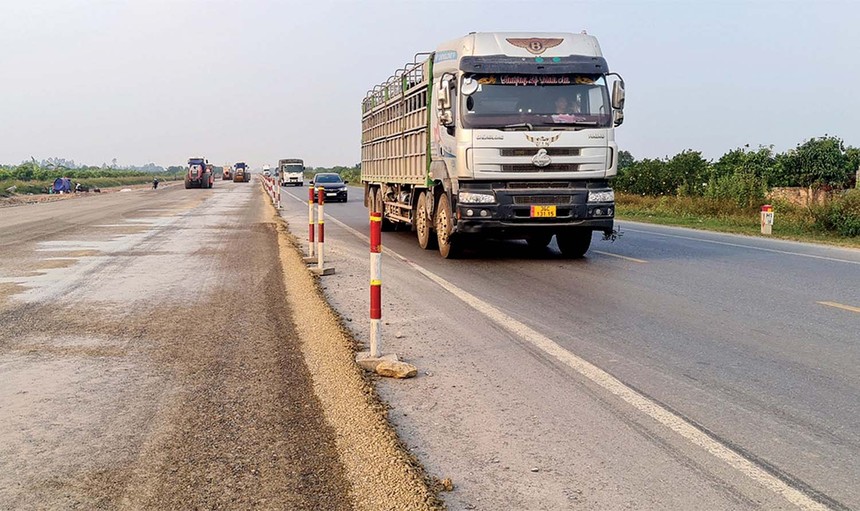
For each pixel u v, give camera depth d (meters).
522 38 12.93
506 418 5.19
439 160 13.76
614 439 4.78
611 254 14.95
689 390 5.79
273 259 14.02
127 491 4.02
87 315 8.73
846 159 28.73
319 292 10.05
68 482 4.14
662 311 8.89
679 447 4.64
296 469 4.28
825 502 3.88
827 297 9.84
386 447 4.53
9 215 28.28
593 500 3.92
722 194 28.09
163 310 9.03
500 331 7.84
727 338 7.49
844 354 6.84
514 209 12.55
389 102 18.39
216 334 7.73
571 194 12.68
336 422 5.04
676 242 17.64
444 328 7.99
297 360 6.68
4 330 7.95
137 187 79.69
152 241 17.64
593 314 8.72
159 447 4.64
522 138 12.45
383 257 14.34
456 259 14.02
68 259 14.04
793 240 18.42
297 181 80.12
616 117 12.91
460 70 12.59
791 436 4.82
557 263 13.42
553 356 6.81
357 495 3.93
